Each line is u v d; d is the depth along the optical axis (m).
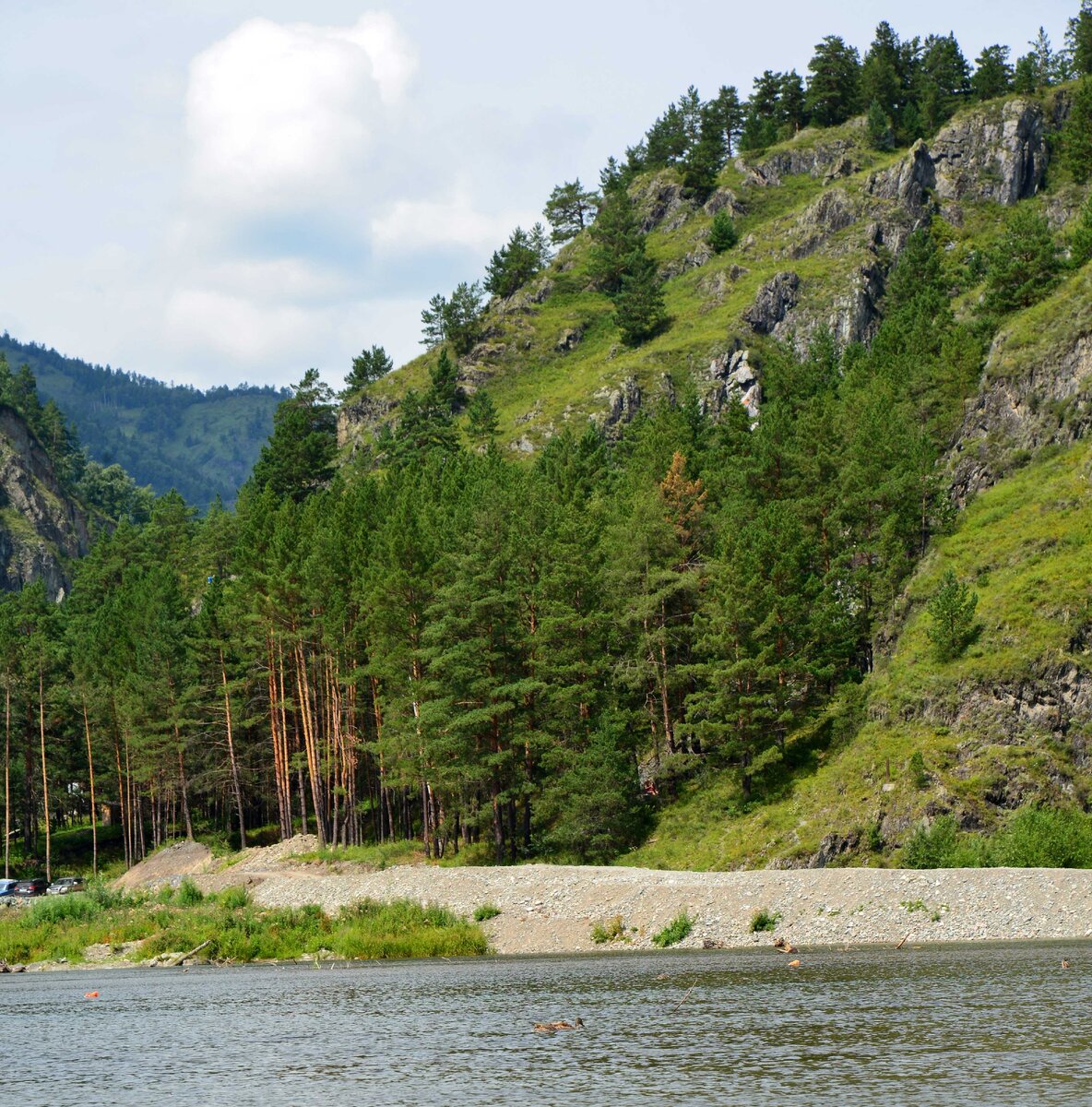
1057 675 71.81
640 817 82.00
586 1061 27.72
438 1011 35.88
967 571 87.88
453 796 84.94
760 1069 26.02
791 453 105.50
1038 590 79.06
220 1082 27.09
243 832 101.38
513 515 91.56
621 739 87.06
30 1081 27.78
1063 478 94.00
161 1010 38.78
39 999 43.06
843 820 70.06
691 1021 31.97
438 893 60.75
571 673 85.62
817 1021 31.02
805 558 92.81
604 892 56.09
